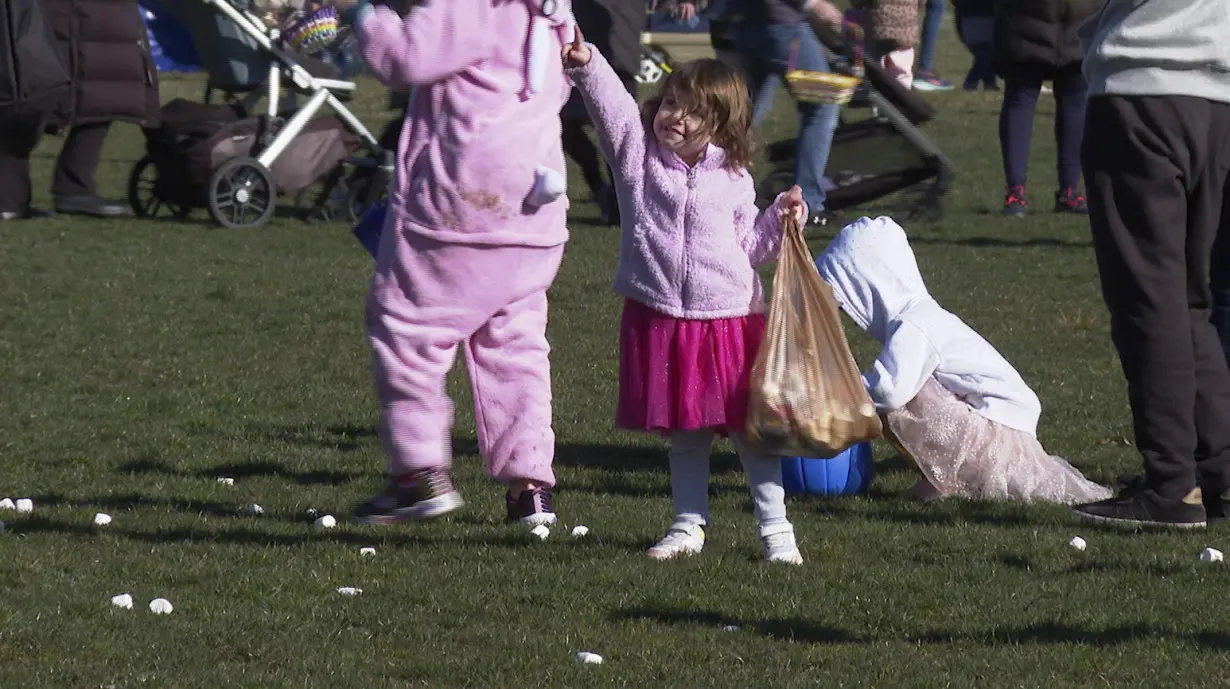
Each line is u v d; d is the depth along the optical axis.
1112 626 12.80
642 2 36.44
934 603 13.40
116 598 13.26
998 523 16.41
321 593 13.65
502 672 11.60
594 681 11.41
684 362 14.24
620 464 19.22
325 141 38.88
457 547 15.12
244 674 11.49
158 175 39.00
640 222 14.38
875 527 16.06
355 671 11.61
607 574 14.09
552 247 14.65
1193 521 15.85
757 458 14.62
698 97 14.16
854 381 14.15
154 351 25.69
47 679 11.32
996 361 17.80
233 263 33.69
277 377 24.08
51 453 19.48
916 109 36.56
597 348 26.12
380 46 13.74
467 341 15.02
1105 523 16.17
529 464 15.21
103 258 33.81
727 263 14.25
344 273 32.81
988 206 41.31
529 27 14.24
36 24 36.88
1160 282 15.40
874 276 17.95
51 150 53.47
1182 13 15.12
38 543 15.09
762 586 13.81
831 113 35.75
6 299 29.50
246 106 40.62
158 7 40.06
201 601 13.34
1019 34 38.62
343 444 20.20
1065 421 21.41
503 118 14.09
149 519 16.19
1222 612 13.16
